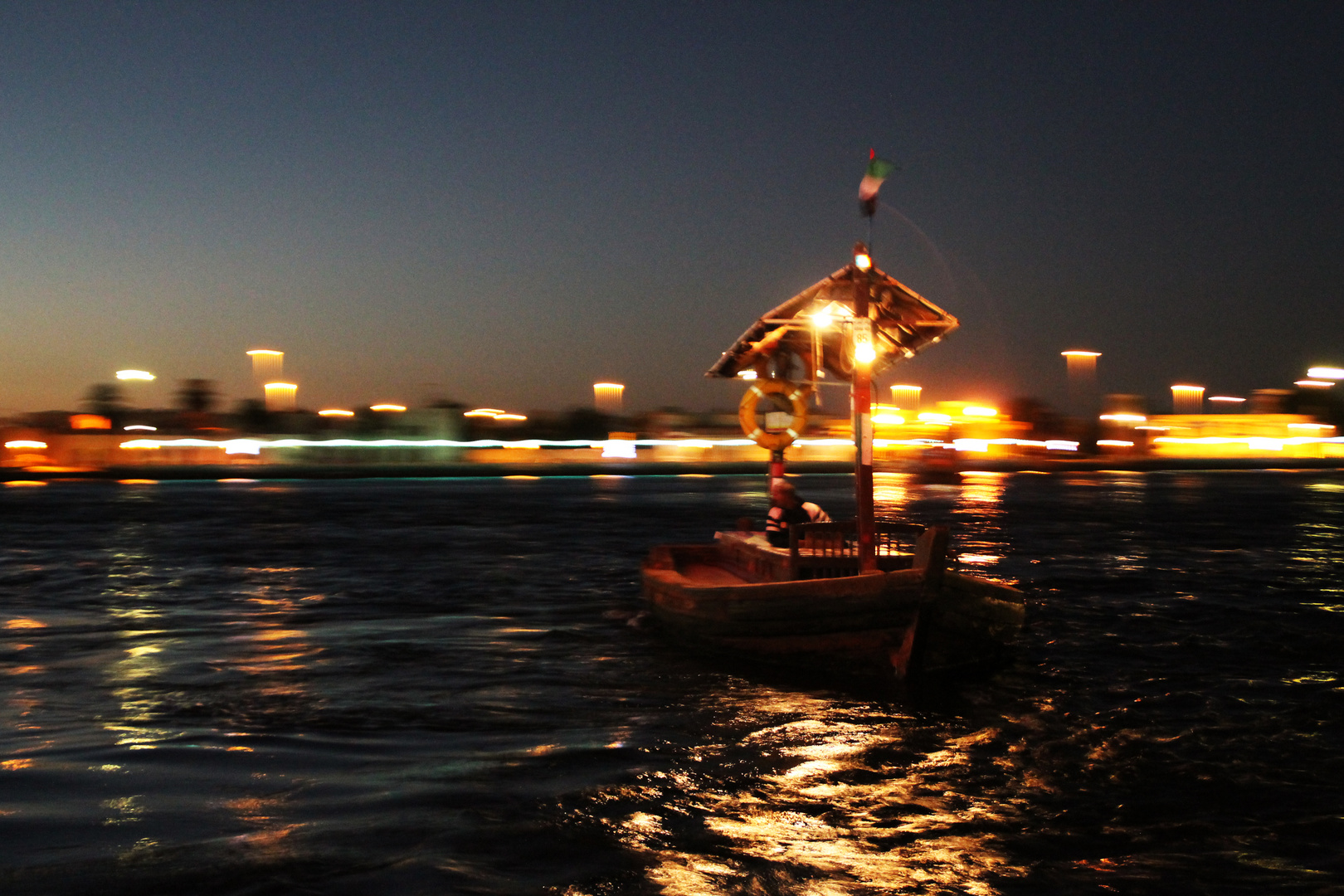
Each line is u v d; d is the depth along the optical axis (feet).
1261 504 131.44
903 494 160.66
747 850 17.40
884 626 29.32
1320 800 20.36
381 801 19.54
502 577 57.47
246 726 25.45
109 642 37.27
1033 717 26.73
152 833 17.76
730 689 29.76
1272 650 36.40
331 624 41.63
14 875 15.90
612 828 18.33
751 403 37.55
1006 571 59.98
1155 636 38.86
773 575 33.78
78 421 278.26
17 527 93.09
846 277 31.40
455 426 328.08
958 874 16.62
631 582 55.36
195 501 135.64
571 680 30.99
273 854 16.85
